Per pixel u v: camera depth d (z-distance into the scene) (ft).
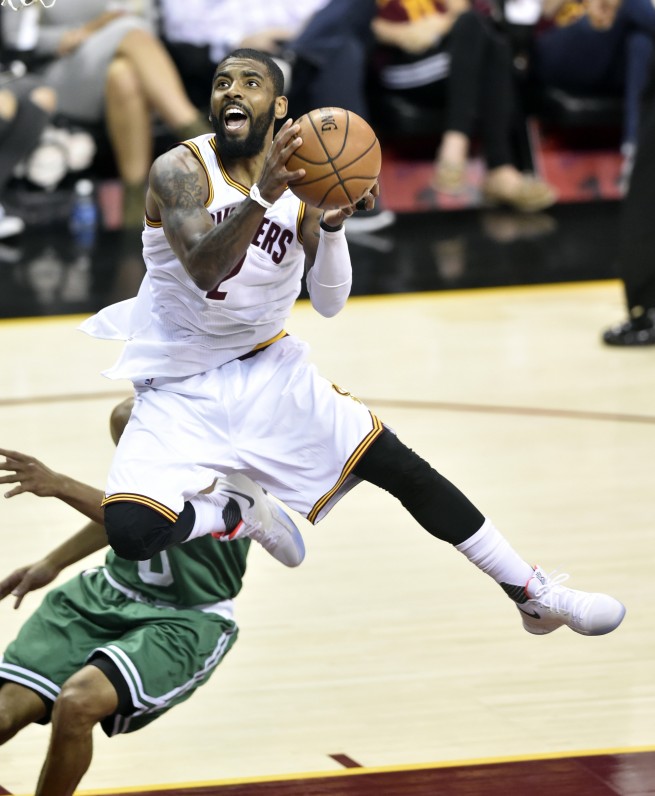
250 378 31.68
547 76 105.50
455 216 103.50
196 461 30.73
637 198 71.72
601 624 32.83
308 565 47.62
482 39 99.04
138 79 94.79
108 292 83.61
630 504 52.13
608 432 60.34
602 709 37.17
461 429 60.95
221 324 31.17
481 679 39.24
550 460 57.00
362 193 28.71
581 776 32.83
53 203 98.89
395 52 101.35
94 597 31.48
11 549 48.42
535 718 36.73
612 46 102.22
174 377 31.83
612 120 104.27
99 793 32.40
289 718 37.29
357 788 32.53
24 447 58.85
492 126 101.96
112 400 65.72
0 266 89.86
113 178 101.35
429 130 102.12
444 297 83.92
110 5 96.07
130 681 28.78
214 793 32.42
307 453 31.50
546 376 68.59
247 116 29.58
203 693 38.86
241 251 27.94
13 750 35.76
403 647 41.34
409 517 52.08
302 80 95.14
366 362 71.36
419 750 35.06
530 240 95.96
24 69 95.04
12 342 75.15
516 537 48.96
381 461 31.42
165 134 100.22
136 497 29.66
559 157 108.17
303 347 32.71
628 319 74.79
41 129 93.35
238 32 99.91
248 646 41.63
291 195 30.81
